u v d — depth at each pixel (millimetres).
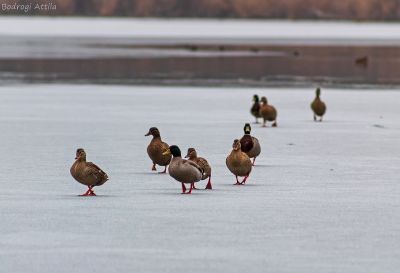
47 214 14883
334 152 23156
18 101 37750
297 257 12289
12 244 12883
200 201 16062
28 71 59219
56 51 87688
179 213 14992
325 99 40844
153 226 14039
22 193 16875
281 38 139125
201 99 39875
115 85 47906
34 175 19000
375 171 20047
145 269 11680
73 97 40125
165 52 88625
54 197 16453
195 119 31156
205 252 12508
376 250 12688
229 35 150625
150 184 17938
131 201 16031
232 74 58562
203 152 22703
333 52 94375
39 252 12461
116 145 24016
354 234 13648
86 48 95250
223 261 12062
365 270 11688
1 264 11859
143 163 20859
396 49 103062
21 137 25516
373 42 125688
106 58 75938
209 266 11828
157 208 15398
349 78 56531
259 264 11922
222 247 12789
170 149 16594
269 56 84250
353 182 18484
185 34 151750
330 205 15867
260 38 137500
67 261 12023
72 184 17953
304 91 45562
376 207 15750
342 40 133375
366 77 57719
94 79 52312
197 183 18125
